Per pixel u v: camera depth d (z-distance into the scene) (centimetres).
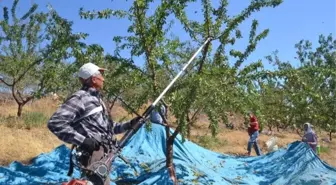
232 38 694
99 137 364
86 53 684
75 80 935
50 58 852
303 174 832
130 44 697
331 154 1681
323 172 841
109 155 369
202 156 1040
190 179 785
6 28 1405
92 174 354
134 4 659
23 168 807
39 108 1850
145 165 893
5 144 1013
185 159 968
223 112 667
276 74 635
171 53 719
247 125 659
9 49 1427
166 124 735
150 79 684
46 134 1228
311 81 688
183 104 628
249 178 895
